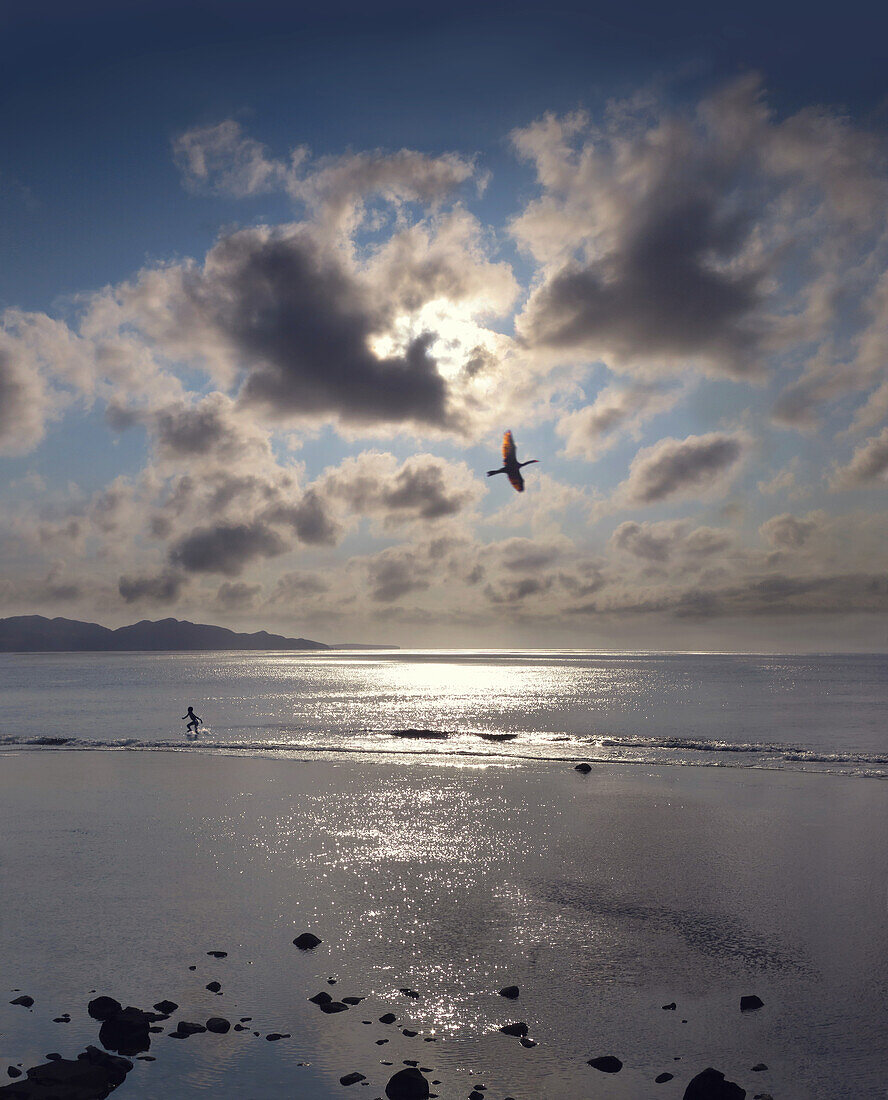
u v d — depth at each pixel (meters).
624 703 99.38
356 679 185.75
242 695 118.50
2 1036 13.80
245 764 45.34
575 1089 12.11
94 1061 12.75
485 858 25.09
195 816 31.19
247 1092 12.01
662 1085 12.22
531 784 38.78
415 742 56.25
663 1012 14.73
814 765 45.22
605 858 25.11
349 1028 14.12
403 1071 12.13
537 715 80.88
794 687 140.75
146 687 143.00
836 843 27.03
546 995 15.45
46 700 105.94
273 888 22.00
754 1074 12.53
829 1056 13.06
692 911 20.16
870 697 109.50
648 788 37.62
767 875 23.23
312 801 34.25
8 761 46.62
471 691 131.00
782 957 17.22
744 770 43.34
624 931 18.81
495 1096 11.91
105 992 15.59
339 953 17.47
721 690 131.00
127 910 20.17
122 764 45.34
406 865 24.28
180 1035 13.81
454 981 16.08
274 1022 14.34
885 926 18.98
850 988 15.65
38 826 29.58
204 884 22.28
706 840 27.44
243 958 17.19
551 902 20.88
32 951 17.56
